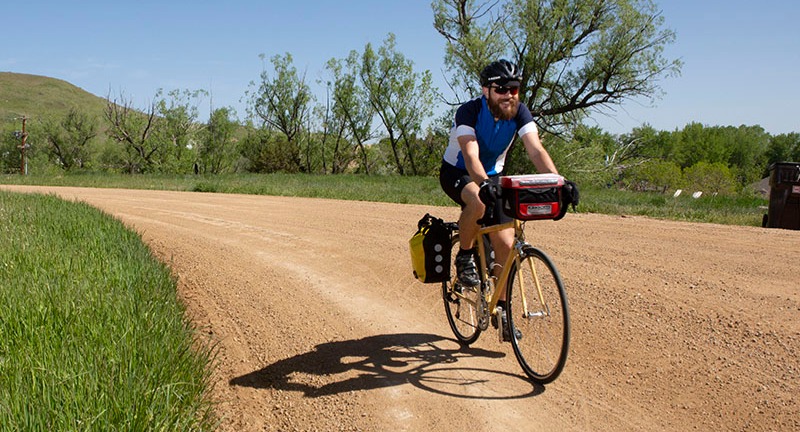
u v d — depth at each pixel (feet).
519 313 13.10
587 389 12.37
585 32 112.98
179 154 201.67
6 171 256.11
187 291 20.43
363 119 175.32
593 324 16.22
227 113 203.92
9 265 17.66
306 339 15.65
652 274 21.33
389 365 13.82
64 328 12.35
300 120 192.65
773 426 10.71
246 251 27.20
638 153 132.98
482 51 113.50
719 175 225.97
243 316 17.63
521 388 12.44
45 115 250.37
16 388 9.22
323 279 21.94
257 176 116.57
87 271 17.60
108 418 8.71
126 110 201.87
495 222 13.39
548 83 118.21
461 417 11.18
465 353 14.60
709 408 11.46
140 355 11.19
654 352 14.19
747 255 24.80
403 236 30.55
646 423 10.94
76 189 75.31
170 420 9.38
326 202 51.47
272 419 11.28
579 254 25.17
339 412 11.50
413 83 161.07
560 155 117.19
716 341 14.69
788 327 15.39
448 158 14.15
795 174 38.22
